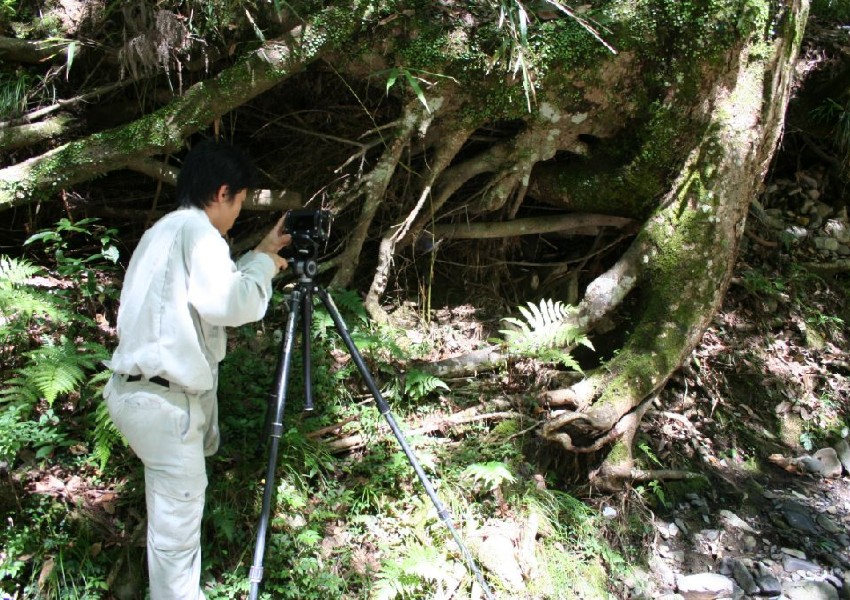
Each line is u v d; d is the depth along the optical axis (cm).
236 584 282
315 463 326
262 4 360
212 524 297
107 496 298
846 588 351
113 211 404
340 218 424
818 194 575
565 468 374
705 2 367
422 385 362
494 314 447
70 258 362
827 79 545
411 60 367
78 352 318
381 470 334
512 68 371
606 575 337
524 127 405
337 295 388
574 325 394
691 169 392
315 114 422
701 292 395
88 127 390
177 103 353
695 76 379
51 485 295
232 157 240
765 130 389
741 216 397
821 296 536
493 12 373
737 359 467
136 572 285
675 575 347
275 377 290
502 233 439
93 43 374
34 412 314
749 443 434
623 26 375
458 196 443
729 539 369
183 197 241
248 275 236
